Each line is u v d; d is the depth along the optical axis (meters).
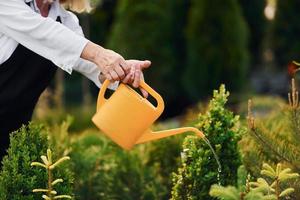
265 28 17.23
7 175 3.25
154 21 13.22
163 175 4.96
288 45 15.58
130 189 4.84
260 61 17.70
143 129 3.29
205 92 12.91
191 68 12.98
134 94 3.28
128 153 5.03
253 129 3.70
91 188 4.78
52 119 10.09
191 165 3.67
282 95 16.53
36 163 3.08
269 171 2.98
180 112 13.59
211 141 3.71
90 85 17.08
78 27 3.62
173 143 4.98
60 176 3.35
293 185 3.40
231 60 12.65
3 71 3.41
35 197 3.26
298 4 15.41
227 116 3.78
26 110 3.55
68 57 3.31
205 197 3.64
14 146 3.33
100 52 3.29
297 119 3.71
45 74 3.49
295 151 3.65
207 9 12.71
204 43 12.73
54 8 3.51
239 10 12.77
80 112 11.70
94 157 4.83
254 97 11.18
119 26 13.28
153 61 13.29
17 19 3.32
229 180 3.70
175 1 13.34
